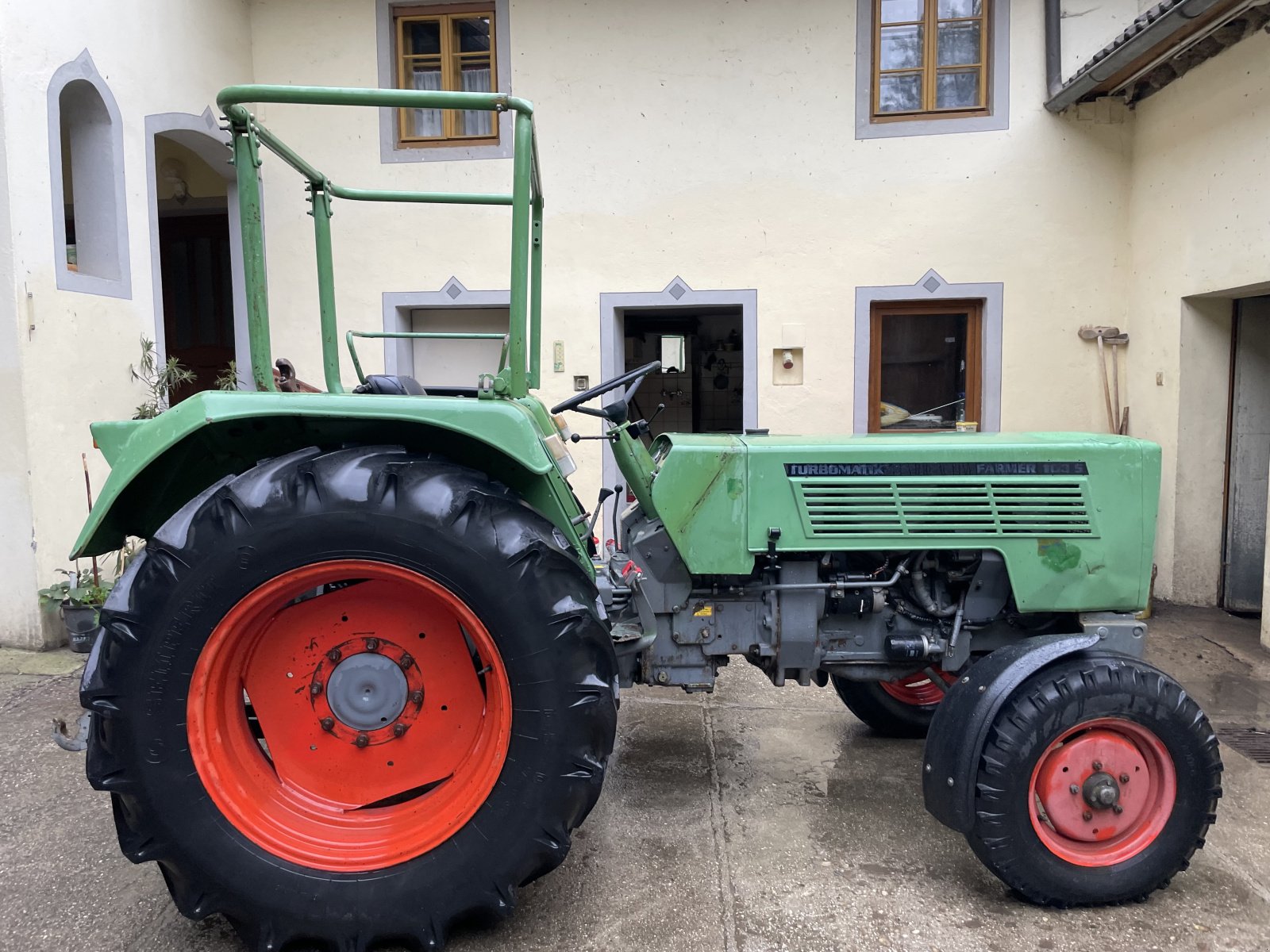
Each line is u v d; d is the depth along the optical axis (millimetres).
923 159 5750
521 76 6039
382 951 1866
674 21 5879
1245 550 5023
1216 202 4734
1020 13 5574
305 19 6168
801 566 2414
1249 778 2791
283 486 1771
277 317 6297
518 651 1780
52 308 4312
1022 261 5723
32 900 2070
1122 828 2043
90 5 4598
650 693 3686
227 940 1913
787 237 5914
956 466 2346
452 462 2025
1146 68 4977
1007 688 2006
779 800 2615
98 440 2086
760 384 6012
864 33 5727
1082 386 5758
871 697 3051
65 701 3516
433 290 6195
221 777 1793
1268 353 4949
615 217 6047
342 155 6172
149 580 1746
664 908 2020
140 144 5055
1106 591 2330
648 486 2451
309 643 1953
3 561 4211
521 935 1913
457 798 1856
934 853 2289
